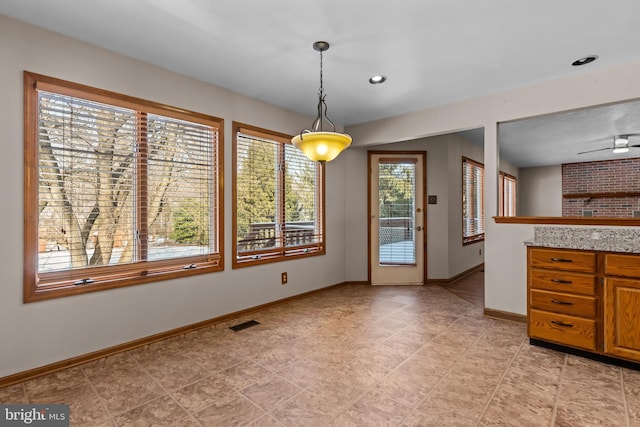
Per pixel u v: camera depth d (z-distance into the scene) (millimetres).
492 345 2525
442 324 2998
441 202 4707
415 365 2193
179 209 2828
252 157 3432
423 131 3711
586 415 1657
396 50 2371
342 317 3207
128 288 2469
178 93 2766
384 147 4703
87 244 2318
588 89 2715
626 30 2107
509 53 2414
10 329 1971
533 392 1866
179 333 2760
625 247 2137
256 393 1862
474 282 4770
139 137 2564
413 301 3779
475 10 1896
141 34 2160
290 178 3861
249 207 3404
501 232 3131
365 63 2576
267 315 3283
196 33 2148
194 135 2928
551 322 2434
